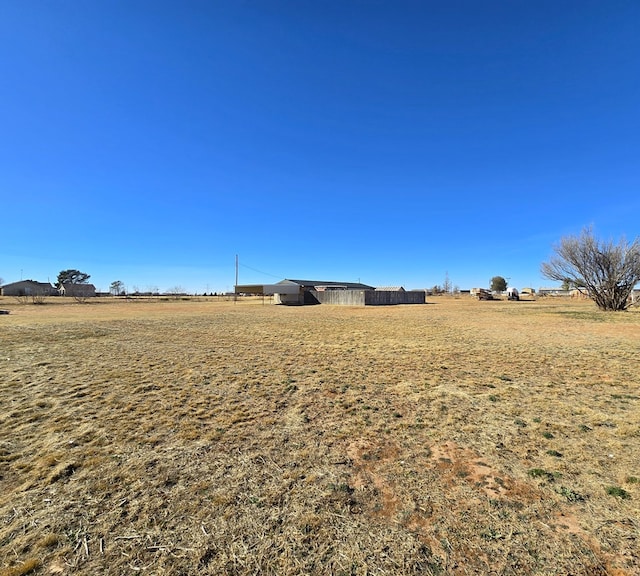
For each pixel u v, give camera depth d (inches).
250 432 140.0
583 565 70.9
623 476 105.3
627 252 764.0
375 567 70.9
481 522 84.7
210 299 1929.1
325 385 208.2
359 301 1296.8
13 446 126.4
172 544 77.3
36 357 287.6
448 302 1541.6
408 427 145.3
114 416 156.4
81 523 84.3
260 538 79.2
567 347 335.3
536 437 134.6
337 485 101.3
